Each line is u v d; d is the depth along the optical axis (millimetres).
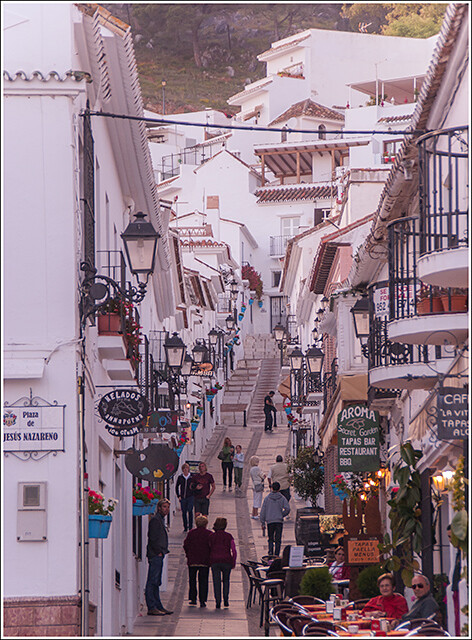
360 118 79250
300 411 47281
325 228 60969
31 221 16625
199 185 100500
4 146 16688
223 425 69625
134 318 22469
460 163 15930
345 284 30312
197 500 41125
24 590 15977
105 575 21422
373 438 24797
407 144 18250
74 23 17391
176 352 27812
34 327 16500
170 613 27438
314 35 99375
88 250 17812
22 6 16844
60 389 16406
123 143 24766
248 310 94938
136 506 26547
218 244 80750
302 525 31844
